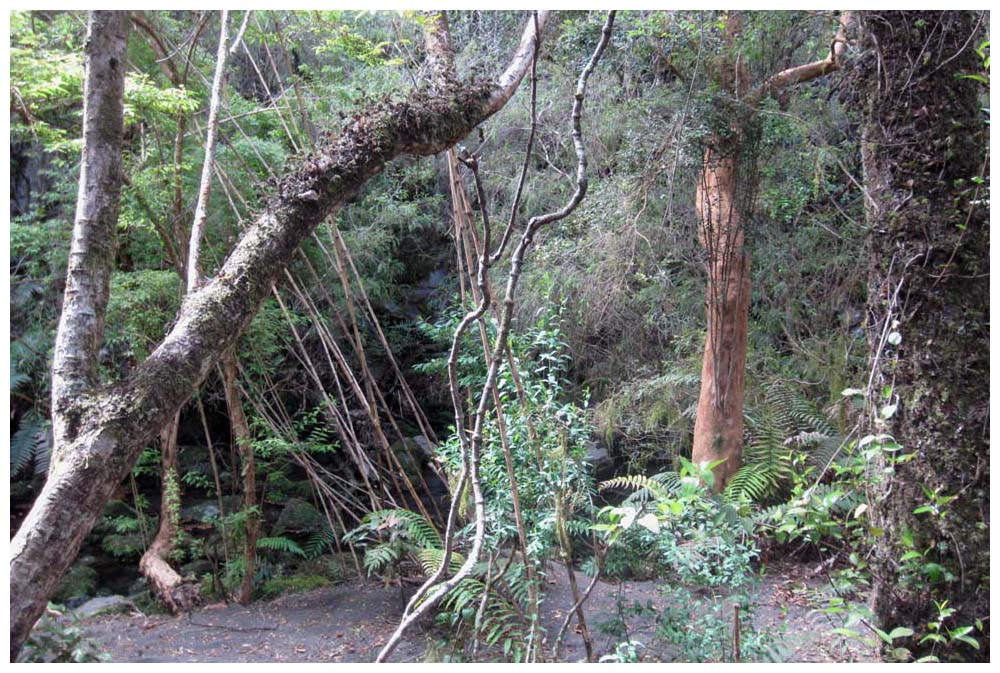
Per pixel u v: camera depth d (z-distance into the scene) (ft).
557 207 20.36
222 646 12.16
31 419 20.80
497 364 5.85
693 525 8.68
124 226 15.30
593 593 12.74
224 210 15.61
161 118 14.87
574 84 17.76
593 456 19.60
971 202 7.80
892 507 8.00
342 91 16.99
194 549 16.42
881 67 8.33
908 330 8.01
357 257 22.12
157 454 17.69
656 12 14.53
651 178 15.90
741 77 15.10
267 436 15.88
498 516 10.73
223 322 7.78
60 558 6.71
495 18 19.17
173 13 16.89
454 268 25.23
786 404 18.69
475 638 10.27
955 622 7.59
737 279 16.47
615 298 19.88
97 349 7.72
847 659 9.20
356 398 22.89
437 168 23.45
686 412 19.45
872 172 8.54
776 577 13.84
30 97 12.89
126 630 13.29
